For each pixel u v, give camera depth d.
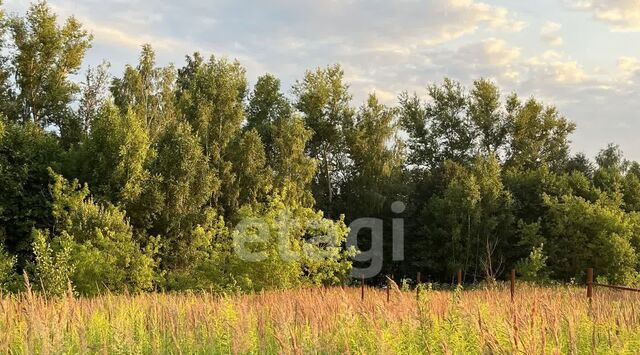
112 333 9.37
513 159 57.91
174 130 40.97
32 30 41.50
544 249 43.69
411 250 49.91
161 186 37.97
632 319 9.77
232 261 28.45
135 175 35.84
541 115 60.00
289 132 48.06
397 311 9.60
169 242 36.44
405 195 50.88
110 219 28.67
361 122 53.94
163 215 37.19
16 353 8.75
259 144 45.97
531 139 59.62
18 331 9.37
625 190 50.44
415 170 58.84
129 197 35.28
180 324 10.19
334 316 10.12
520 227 45.50
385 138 52.56
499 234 47.22
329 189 53.09
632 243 43.03
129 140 35.84
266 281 28.17
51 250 24.52
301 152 48.16
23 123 41.06
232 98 46.75
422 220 49.69
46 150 37.03
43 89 42.28
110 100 37.06
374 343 7.67
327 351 7.78
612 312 10.58
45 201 34.19
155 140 42.19
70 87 43.19
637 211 49.34
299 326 9.24
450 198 47.94
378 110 53.25
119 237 28.23
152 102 43.62
